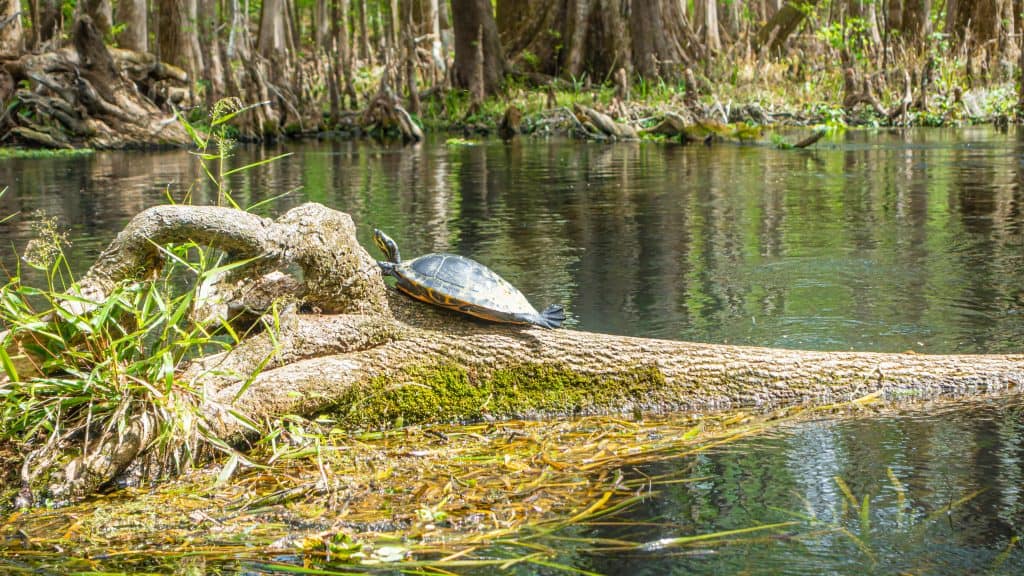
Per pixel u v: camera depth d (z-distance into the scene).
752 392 4.79
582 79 34.22
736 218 10.59
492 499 3.62
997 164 16.06
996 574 2.96
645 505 3.54
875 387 4.84
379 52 43.91
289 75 32.16
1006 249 8.44
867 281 7.26
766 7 47.53
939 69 30.34
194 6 33.25
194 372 4.39
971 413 4.51
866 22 33.69
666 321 6.14
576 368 4.71
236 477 3.94
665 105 28.39
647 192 13.09
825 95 30.41
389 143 24.84
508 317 4.58
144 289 4.45
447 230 9.85
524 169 16.81
